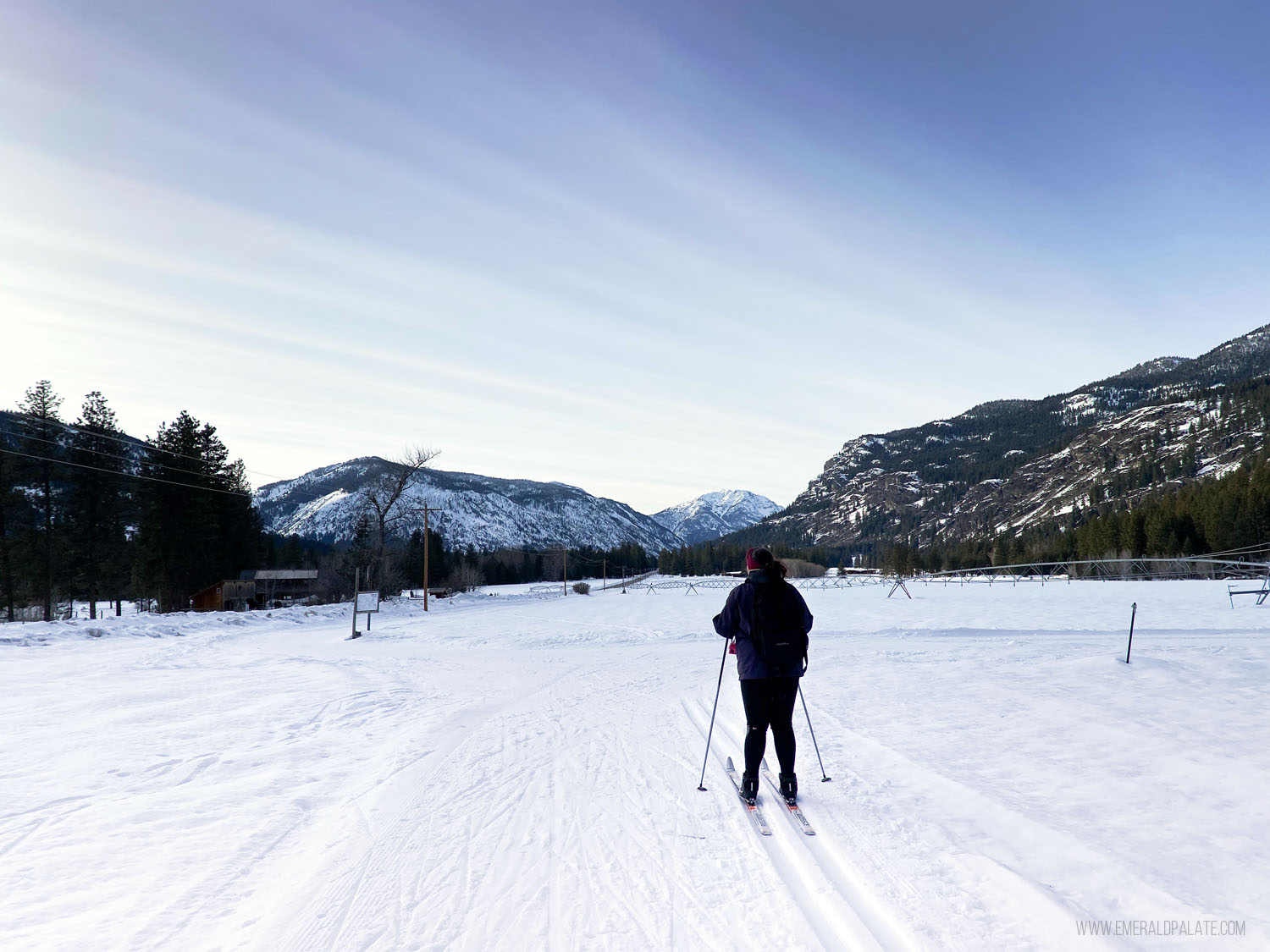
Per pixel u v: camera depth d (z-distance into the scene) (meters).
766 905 3.37
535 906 3.40
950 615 27.52
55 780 5.72
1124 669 10.41
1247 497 80.69
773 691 4.95
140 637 20.45
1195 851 3.78
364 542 50.47
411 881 3.72
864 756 6.14
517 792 5.36
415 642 20.73
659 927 3.17
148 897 3.53
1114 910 3.16
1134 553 90.00
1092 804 4.59
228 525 53.78
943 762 5.79
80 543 38.97
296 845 4.31
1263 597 29.33
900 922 3.13
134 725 8.05
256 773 5.98
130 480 41.53
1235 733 6.36
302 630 26.42
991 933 3.02
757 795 5.01
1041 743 6.30
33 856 4.09
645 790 5.36
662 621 28.95
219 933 3.15
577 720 8.37
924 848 4.01
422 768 6.09
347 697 10.20
